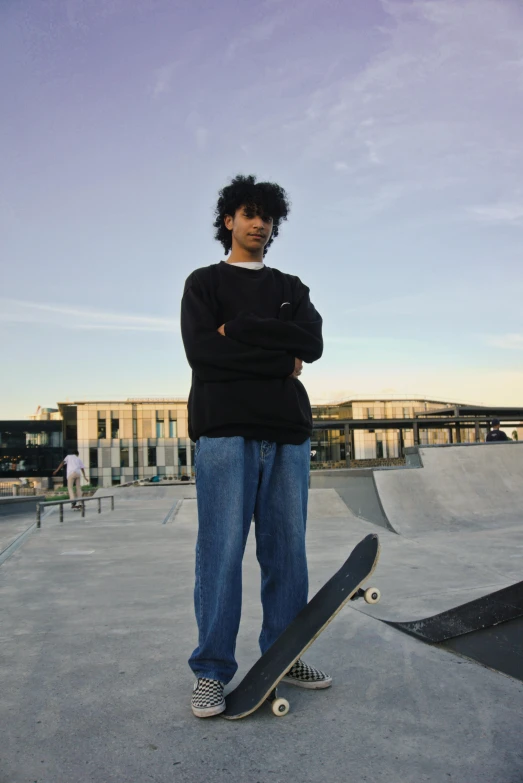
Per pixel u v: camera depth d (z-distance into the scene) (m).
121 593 3.23
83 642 2.30
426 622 2.18
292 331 1.74
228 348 1.71
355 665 1.94
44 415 87.00
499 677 1.78
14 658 2.11
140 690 1.78
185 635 2.37
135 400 63.56
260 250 1.93
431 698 1.65
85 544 5.29
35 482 60.88
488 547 4.37
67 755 1.38
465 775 1.25
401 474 6.32
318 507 6.99
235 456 1.70
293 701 1.68
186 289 1.87
